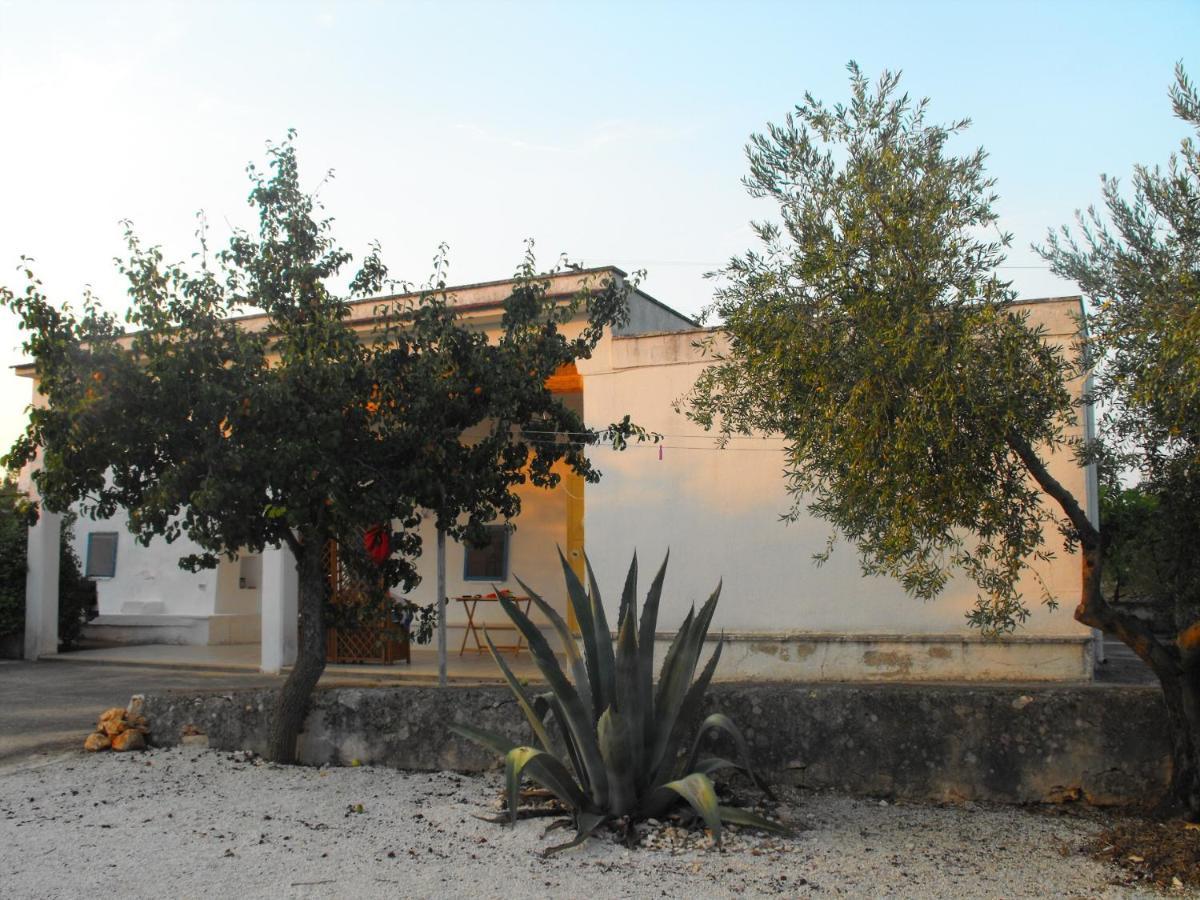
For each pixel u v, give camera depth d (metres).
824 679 11.22
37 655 16.61
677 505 11.95
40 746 9.30
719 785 7.39
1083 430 10.22
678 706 6.82
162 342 7.88
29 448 7.89
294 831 6.63
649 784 6.77
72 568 17.81
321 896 5.48
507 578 16.52
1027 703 7.35
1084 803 7.17
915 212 5.86
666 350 12.05
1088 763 7.18
